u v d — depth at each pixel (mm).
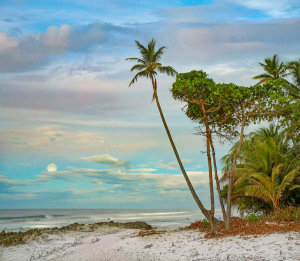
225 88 17359
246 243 12406
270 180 22094
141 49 18594
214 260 10695
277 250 10672
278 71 32438
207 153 17266
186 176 17109
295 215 17203
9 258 14891
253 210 25734
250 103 18016
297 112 19391
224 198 26500
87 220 52094
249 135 27391
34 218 61094
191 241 14820
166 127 18188
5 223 44531
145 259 12281
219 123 18828
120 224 29500
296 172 21797
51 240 19734
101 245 17016
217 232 15570
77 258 14125
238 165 26906
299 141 26016
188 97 17875
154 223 37688
